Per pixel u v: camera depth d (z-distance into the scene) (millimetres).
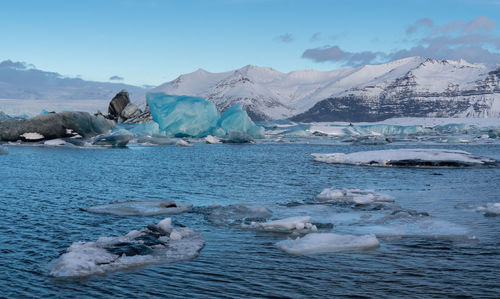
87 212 10125
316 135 73562
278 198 12359
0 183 14734
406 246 7344
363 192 12375
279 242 7559
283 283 5766
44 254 6957
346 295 5363
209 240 7832
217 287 5652
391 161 21312
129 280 5895
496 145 44031
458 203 11352
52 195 12438
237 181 15914
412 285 5652
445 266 6348
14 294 5422
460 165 20375
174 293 5473
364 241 7332
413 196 12539
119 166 20938
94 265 6320
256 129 56531
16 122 37219
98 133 40062
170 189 13930
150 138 42906
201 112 54031
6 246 7355
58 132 37719
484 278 5867
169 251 7070
